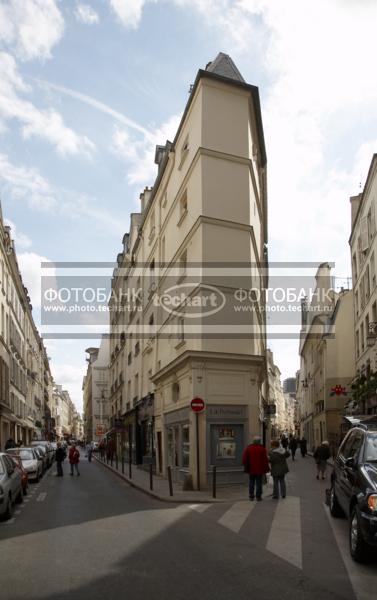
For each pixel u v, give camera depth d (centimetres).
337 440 3703
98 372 8275
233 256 2030
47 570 726
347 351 4250
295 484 1948
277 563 762
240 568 731
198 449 1806
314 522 1098
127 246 4531
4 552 852
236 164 2106
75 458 2825
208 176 2048
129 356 4025
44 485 2186
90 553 824
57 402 13700
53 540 941
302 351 6725
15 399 4450
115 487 2083
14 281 4278
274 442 1551
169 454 2295
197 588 638
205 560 773
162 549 845
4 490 1198
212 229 2019
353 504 796
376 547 747
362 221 2947
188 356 1859
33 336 6309
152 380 2533
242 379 1941
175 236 2388
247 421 1917
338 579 686
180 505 1421
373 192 2712
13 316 4278
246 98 2166
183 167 2288
